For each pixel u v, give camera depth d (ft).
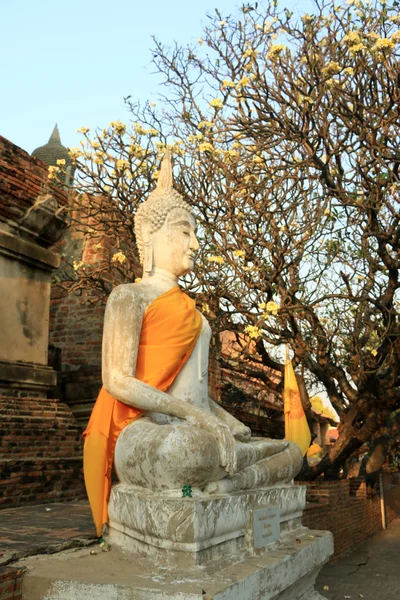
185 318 18.17
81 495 29.35
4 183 31.07
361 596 32.60
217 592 12.41
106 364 17.16
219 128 38.29
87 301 43.16
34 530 18.43
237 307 35.42
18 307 31.81
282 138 33.94
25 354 31.89
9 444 27.35
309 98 32.55
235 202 34.88
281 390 49.44
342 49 35.04
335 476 46.32
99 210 38.52
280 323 38.83
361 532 50.60
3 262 31.19
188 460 14.47
